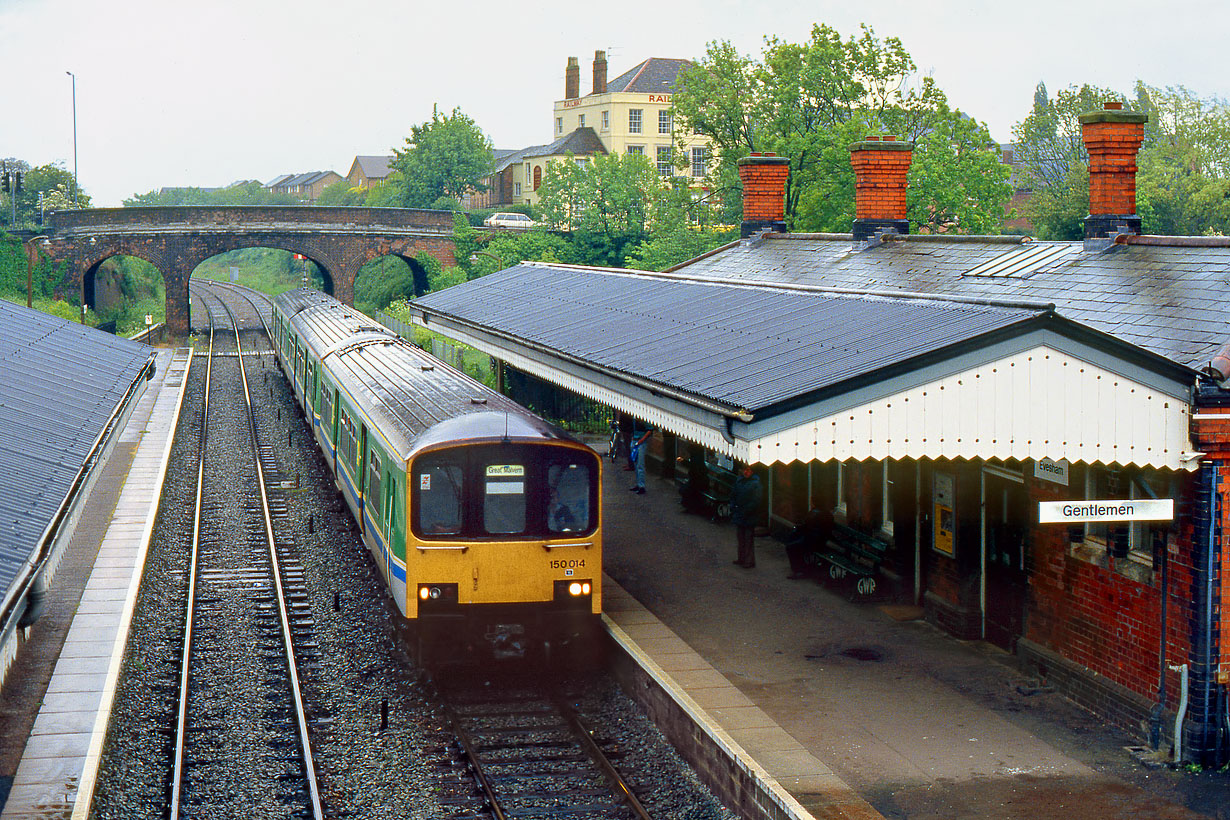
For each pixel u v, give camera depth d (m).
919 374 10.16
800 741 10.82
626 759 11.50
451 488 13.41
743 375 11.45
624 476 25.06
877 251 21.09
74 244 60.25
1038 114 76.62
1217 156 70.38
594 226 64.94
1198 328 11.47
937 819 9.28
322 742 11.99
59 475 10.52
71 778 10.66
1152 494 10.84
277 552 19.94
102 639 14.68
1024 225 70.25
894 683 12.41
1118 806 9.53
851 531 16.25
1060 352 10.27
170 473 26.72
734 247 26.23
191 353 50.50
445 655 13.72
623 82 86.19
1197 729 10.30
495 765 11.41
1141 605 10.95
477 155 88.06
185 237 61.31
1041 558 12.45
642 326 16.19
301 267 106.12
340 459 21.05
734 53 46.41
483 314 21.42
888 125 43.97
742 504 17.23
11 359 15.06
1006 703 11.84
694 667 12.68
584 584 13.75
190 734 12.22
